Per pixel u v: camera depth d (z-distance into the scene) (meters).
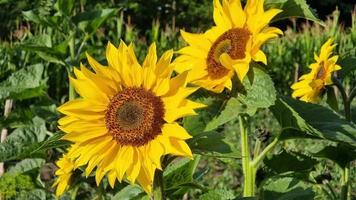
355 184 1.92
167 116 0.96
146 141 0.97
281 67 4.17
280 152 1.20
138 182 1.06
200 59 1.06
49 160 2.14
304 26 4.81
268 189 1.17
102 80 0.99
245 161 1.16
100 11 1.99
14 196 1.55
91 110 0.99
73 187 1.34
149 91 0.98
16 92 1.85
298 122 1.04
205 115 1.06
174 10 7.27
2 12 6.14
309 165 1.20
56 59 1.98
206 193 1.06
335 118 1.07
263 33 1.02
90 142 0.98
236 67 1.01
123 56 1.00
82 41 2.07
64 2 1.98
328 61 1.32
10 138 1.52
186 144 0.94
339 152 1.24
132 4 7.00
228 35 1.05
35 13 2.00
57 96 3.56
